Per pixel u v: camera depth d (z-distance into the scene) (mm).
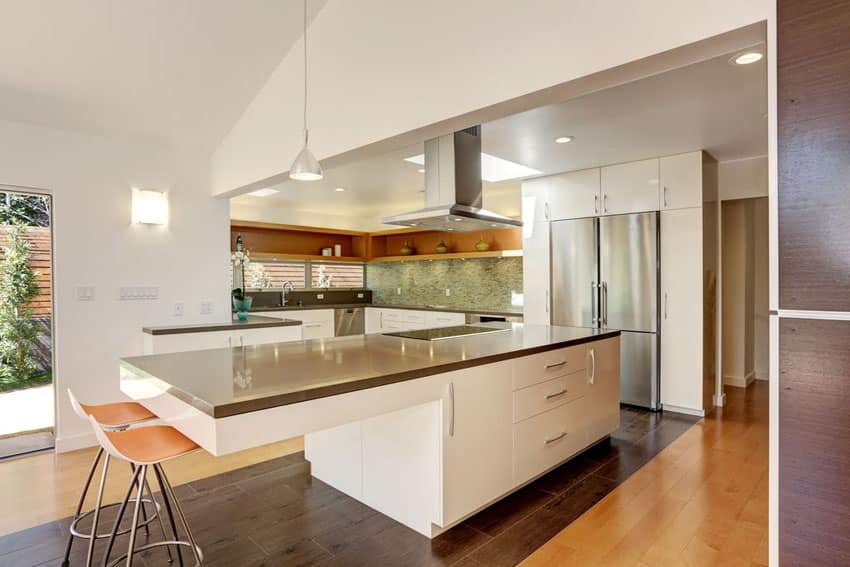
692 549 2111
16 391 3471
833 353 1237
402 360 2209
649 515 2408
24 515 2424
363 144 2639
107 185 3562
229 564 1996
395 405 1924
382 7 2535
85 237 3463
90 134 3480
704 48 1569
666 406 4348
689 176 4141
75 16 2578
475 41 2105
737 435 3648
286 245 6988
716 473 2926
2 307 3375
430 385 2062
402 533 2232
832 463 1245
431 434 2156
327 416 1709
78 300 3426
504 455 2459
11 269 3389
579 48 1783
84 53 2791
